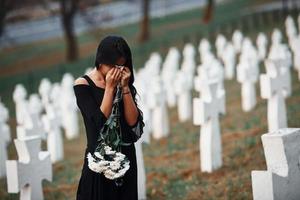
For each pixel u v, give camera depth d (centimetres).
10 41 7044
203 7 9444
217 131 1573
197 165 1692
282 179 938
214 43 5438
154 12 9606
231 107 2539
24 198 1257
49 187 1667
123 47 910
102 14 7188
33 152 1253
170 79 2983
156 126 2367
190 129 2417
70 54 6531
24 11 6844
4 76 6278
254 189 942
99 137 900
